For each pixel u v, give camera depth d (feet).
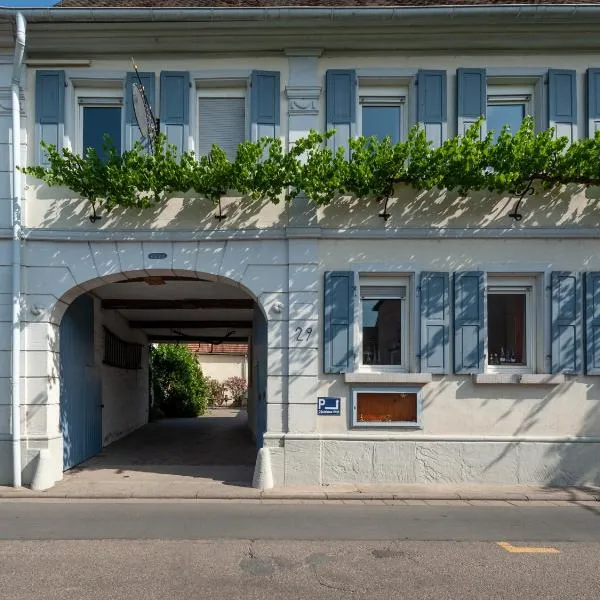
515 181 29.32
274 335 30.35
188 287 39.40
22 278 30.32
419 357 30.22
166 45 31.32
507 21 30.42
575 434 30.09
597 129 30.76
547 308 30.45
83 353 36.73
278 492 27.99
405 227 30.60
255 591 16.06
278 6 31.40
